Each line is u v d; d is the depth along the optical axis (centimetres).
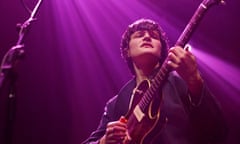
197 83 194
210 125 198
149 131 203
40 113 461
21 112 454
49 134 462
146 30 237
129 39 245
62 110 467
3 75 182
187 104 208
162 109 205
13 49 188
